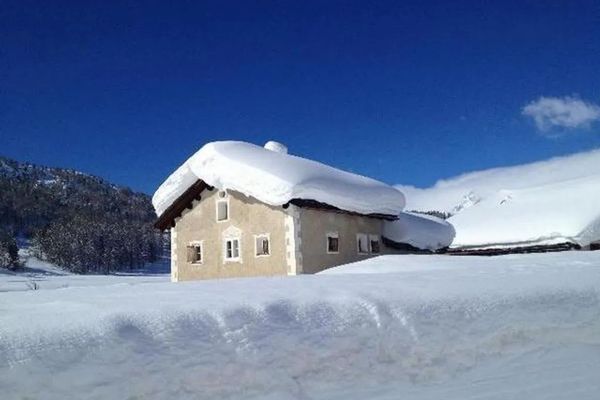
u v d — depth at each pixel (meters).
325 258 20.34
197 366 5.91
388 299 7.86
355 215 22.31
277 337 6.57
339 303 7.50
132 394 5.44
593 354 7.71
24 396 5.02
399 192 24.38
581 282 9.90
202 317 6.52
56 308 7.20
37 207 124.25
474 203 33.84
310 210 20.09
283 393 6.04
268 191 19.19
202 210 22.66
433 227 26.70
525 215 27.06
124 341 5.82
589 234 23.27
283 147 25.09
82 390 5.25
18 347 5.42
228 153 20.61
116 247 97.94
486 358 7.44
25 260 86.31
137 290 9.84
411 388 6.50
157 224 23.78
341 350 6.74
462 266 15.67
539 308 8.58
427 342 7.25
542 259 16.45
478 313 8.05
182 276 22.95
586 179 29.16
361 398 6.16
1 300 8.79
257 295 7.95
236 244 21.38
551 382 6.68
